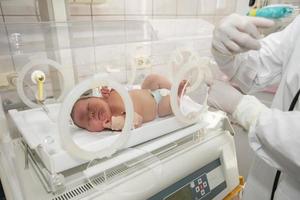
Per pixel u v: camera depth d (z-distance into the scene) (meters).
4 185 0.57
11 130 0.70
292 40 0.79
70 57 0.89
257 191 0.85
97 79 0.49
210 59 0.83
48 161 0.49
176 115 0.68
